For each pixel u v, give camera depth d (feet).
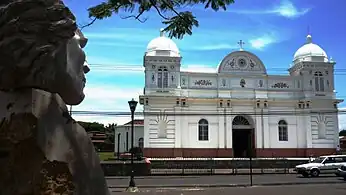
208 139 154.61
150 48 158.10
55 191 12.33
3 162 12.12
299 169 109.60
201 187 76.59
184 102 155.33
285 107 161.27
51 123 12.76
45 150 12.26
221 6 25.81
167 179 100.89
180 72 158.10
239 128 159.43
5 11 12.32
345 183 83.97
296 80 164.25
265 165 136.67
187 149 152.35
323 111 160.86
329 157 110.11
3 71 12.48
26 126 12.14
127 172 115.03
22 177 12.01
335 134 160.35
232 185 80.48
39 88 12.91
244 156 161.79
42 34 12.62
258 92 160.86
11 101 12.51
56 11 12.78
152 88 154.20
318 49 166.71
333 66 164.86
